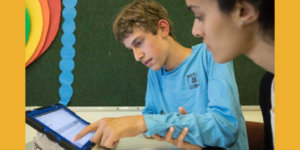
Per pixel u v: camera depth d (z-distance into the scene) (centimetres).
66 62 129
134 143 54
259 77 127
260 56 31
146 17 63
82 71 129
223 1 27
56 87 129
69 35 128
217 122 45
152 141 55
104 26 129
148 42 62
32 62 128
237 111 51
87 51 129
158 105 81
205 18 30
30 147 58
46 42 127
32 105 129
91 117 128
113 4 129
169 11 129
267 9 26
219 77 54
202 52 69
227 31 29
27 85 129
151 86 83
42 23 125
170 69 75
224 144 45
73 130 50
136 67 128
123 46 128
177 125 44
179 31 129
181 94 71
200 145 45
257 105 127
